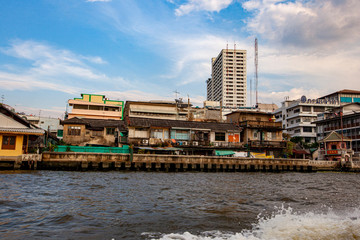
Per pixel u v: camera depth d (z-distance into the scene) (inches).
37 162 1151.0
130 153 1295.5
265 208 447.8
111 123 1807.3
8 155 1075.9
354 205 496.7
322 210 442.3
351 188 789.2
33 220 344.5
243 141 1924.2
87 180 815.1
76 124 1668.3
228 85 5546.3
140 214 388.2
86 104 2126.0
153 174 1141.1
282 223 339.3
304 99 2618.1
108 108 2182.6
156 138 1665.8
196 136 1748.3
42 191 568.1
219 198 536.4
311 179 1087.0
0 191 547.8
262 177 1125.1
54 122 2357.3
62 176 924.6
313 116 2593.5
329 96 2832.2
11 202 442.0
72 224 331.9
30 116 2351.1
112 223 340.2
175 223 345.4
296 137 2484.0
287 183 889.5
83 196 520.4
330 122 2269.9
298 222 342.0
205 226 334.3
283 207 460.8
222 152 1640.0
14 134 1091.3
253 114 2047.2
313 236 284.0
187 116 2300.7
